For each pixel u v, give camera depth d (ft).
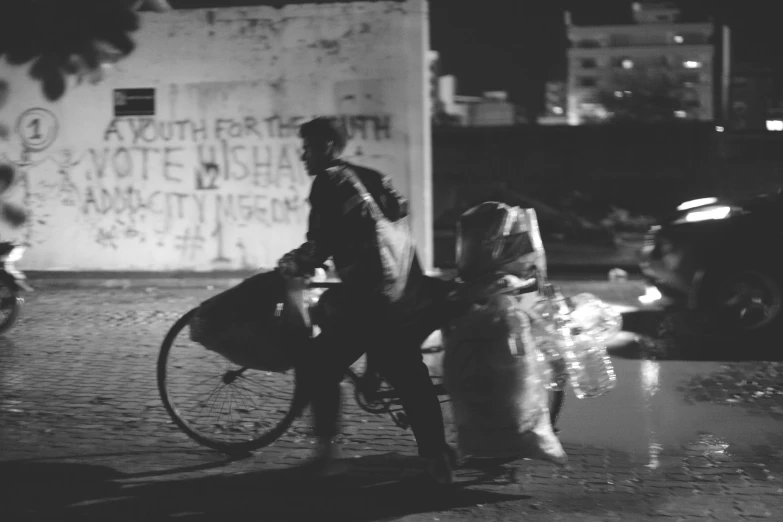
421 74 43.09
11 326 29.35
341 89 43.68
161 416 19.75
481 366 14.69
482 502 14.80
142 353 26.35
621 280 42.75
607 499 14.94
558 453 14.90
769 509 14.49
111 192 45.37
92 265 45.73
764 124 207.00
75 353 26.45
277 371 16.65
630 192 73.36
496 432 14.78
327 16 43.39
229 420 18.98
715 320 28.43
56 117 45.24
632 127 73.67
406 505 14.67
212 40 44.11
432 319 15.46
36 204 45.70
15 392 21.85
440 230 58.85
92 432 18.63
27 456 17.08
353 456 17.15
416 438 15.42
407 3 42.75
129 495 15.08
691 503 14.76
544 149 75.15
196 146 44.73
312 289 16.93
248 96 44.19
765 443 18.04
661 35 390.83
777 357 25.94
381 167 43.75
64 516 14.14
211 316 16.28
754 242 27.89
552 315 15.87
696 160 72.59
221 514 14.25
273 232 44.73
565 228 57.16
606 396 21.68
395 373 15.38
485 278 15.43
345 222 14.87
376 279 14.82
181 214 45.11
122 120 44.96
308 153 15.51
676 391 22.16
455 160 76.02
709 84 387.55
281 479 15.89
